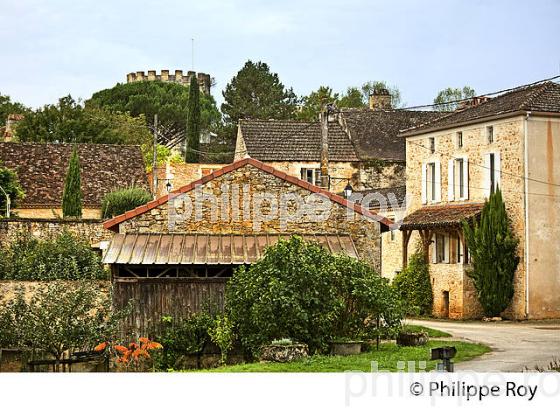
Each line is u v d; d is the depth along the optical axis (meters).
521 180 40.81
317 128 59.25
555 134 41.38
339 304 24.33
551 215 41.06
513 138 41.41
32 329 24.94
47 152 55.06
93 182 53.19
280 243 24.97
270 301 23.75
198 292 26.53
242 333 24.88
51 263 31.03
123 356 24.81
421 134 48.44
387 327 25.55
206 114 101.19
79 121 74.81
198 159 75.50
